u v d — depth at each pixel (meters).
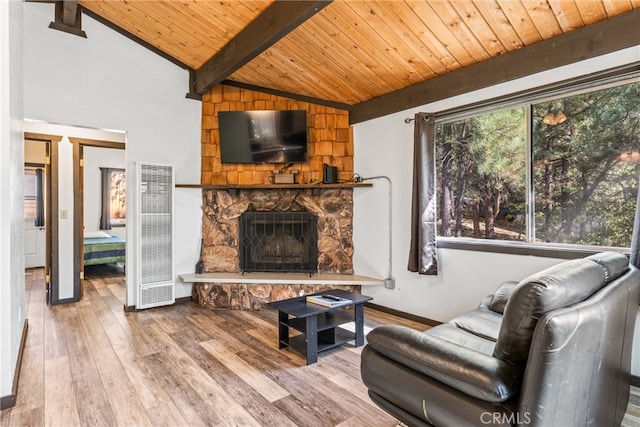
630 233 2.34
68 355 2.78
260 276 4.20
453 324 2.22
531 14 2.38
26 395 2.19
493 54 2.89
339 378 2.41
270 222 4.37
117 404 2.09
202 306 4.16
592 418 1.43
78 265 4.47
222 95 4.48
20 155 2.83
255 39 3.07
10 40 2.18
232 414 1.98
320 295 3.10
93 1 3.59
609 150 2.43
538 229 2.79
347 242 4.30
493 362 1.26
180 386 2.30
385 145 3.93
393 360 1.57
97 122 3.83
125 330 3.35
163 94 4.25
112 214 7.61
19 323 2.69
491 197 3.11
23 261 3.10
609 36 2.30
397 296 3.82
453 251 3.28
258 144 4.31
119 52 3.97
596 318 1.30
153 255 4.05
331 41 3.11
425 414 1.42
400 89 3.70
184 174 4.39
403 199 3.75
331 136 4.34
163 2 3.24
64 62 3.63
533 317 1.21
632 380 2.25
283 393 2.21
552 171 2.71
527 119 2.83
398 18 2.65
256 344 3.01
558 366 1.15
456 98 3.25
